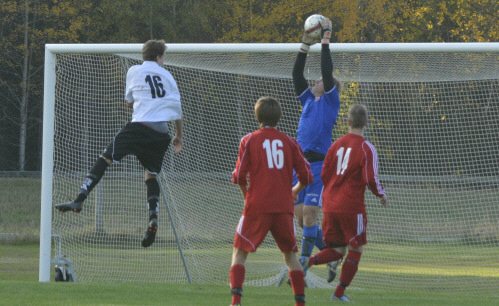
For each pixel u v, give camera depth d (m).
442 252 32.94
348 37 86.31
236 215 30.55
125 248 31.62
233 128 31.59
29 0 111.19
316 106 23.14
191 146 31.17
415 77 29.89
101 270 29.56
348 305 18.91
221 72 31.38
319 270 31.22
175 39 109.31
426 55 29.23
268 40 93.56
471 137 32.94
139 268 30.00
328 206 19.30
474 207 32.66
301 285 17.02
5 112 122.81
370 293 23.17
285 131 31.80
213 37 112.12
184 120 31.41
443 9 87.50
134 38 109.50
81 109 30.86
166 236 31.34
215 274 29.64
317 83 23.67
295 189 18.20
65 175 30.62
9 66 119.12
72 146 30.69
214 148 31.36
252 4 98.94
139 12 106.25
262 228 16.59
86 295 19.83
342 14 87.12
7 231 52.19
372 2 86.19
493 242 32.12
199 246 30.45
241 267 16.89
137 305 17.98
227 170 31.14
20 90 121.19
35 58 119.56
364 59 29.62
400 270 30.61
